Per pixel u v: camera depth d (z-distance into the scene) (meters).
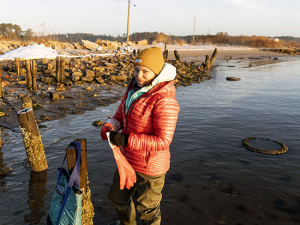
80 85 11.88
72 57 23.52
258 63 28.56
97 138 5.48
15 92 9.88
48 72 14.10
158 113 1.74
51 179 3.78
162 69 1.78
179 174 3.98
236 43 74.62
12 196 3.32
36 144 3.87
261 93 11.17
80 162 1.70
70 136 5.58
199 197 3.36
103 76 13.98
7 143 5.19
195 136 5.71
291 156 4.73
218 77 16.88
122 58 23.05
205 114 7.64
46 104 8.41
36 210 3.04
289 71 20.41
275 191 3.54
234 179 3.85
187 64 22.77
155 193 2.00
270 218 2.97
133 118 1.84
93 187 3.52
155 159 1.89
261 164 4.38
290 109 8.32
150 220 2.08
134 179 1.82
